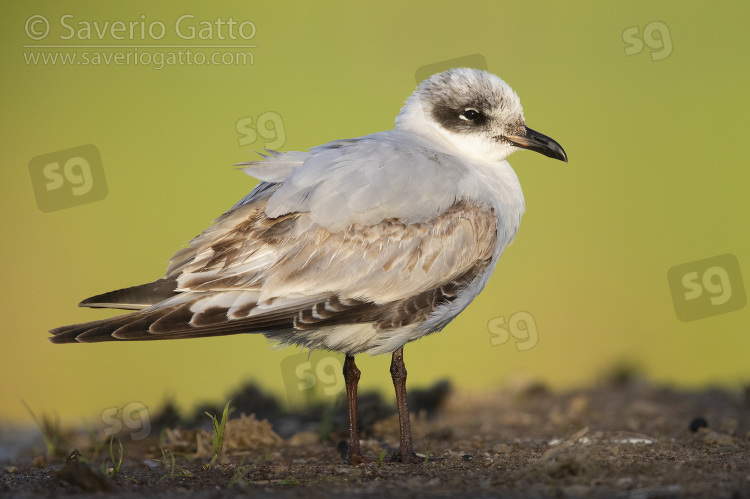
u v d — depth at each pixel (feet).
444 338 52.01
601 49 74.13
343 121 65.26
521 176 65.98
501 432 34.01
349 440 29.99
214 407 38.09
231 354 51.37
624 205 62.69
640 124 68.80
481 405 40.06
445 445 31.45
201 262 26.68
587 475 24.04
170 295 26.61
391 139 29.89
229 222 27.17
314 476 26.18
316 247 26.58
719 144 66.33
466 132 31.35
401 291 27.09
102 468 27.78
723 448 28.37
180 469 28.09
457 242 27.76
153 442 34.01
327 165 27.35
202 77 69.46
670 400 40.24
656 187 64.44
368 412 35.40
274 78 69.72
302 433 33.55
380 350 28.12
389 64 71.26
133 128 64.80
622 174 64.95
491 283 56.44
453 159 29.14
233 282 26.27
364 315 26.91
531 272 57.52
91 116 66.80
